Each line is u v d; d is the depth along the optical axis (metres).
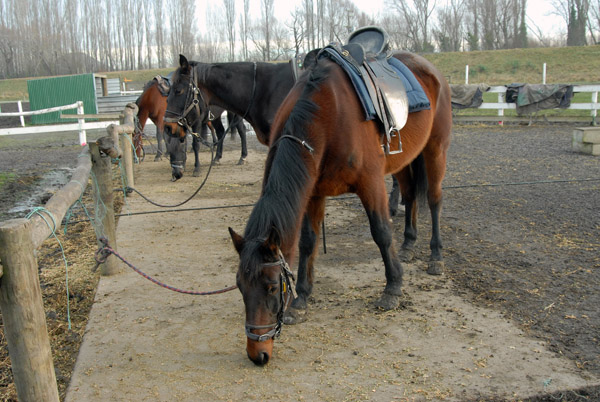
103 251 3.10
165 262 4.50
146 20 51.16
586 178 7.21
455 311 3.35
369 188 3.18
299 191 2.64
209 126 9.64
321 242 4.94
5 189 8.39
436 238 4.08
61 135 17.55
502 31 46.47
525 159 9.06
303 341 3.03
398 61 3.88
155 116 10.19
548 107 14.33
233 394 2.53
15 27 50.69
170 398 2.52
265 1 43.75
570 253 4.32
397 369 2.71
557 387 2.49
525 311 3.31
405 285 3.83
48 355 2.05
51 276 4.32
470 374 2.63
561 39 47.09
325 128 2.93
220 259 4.55
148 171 9.20
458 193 6.70
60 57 51.50
